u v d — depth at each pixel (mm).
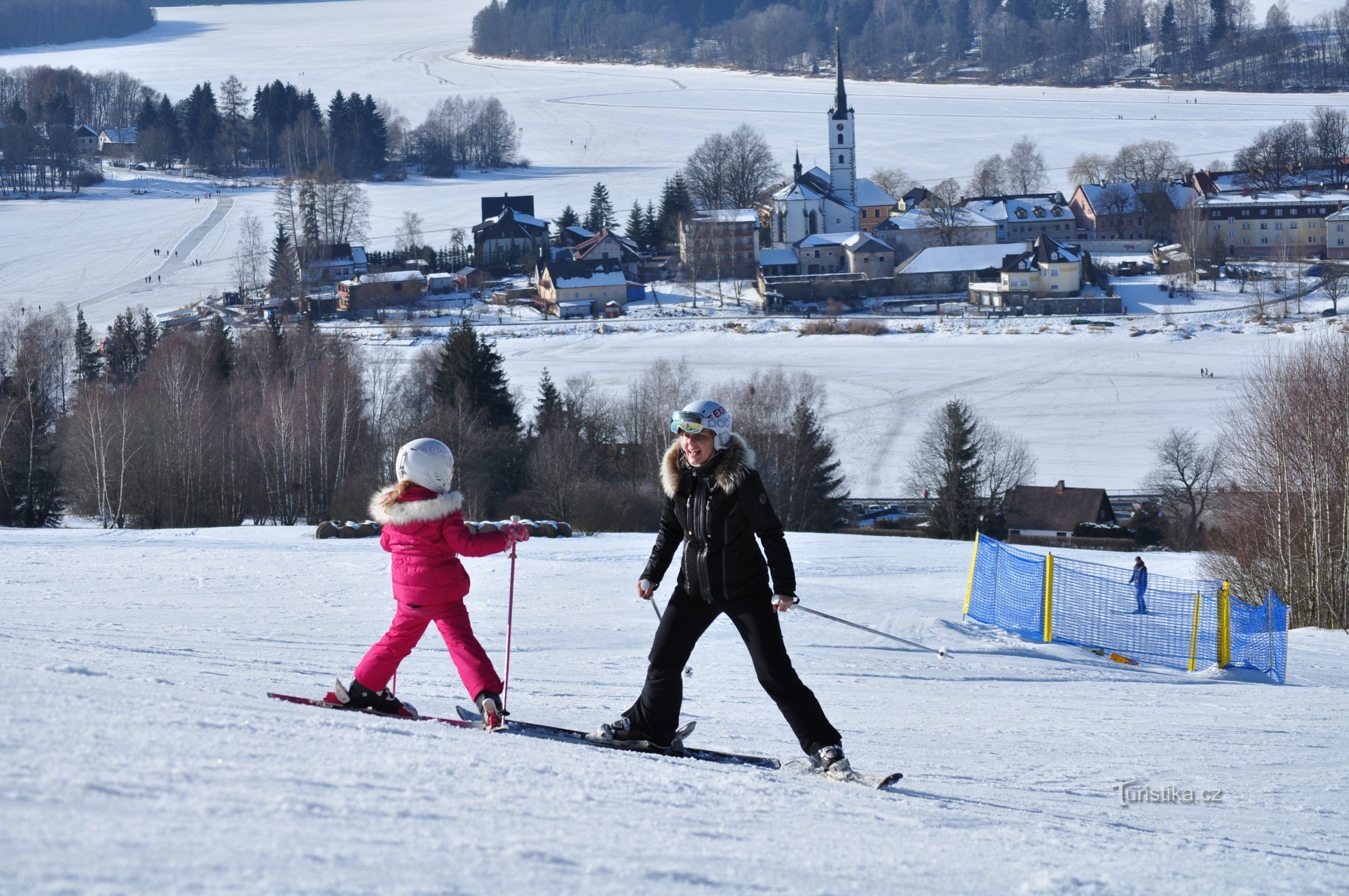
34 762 6473
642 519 108188
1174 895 8047
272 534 69812
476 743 10312
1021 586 51469
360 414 116250
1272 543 63875
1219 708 27781
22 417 110938
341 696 12141
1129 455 149750
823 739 12305
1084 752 19203
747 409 124188
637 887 5949
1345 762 20156
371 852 5754
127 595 39375
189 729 8359
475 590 47531
